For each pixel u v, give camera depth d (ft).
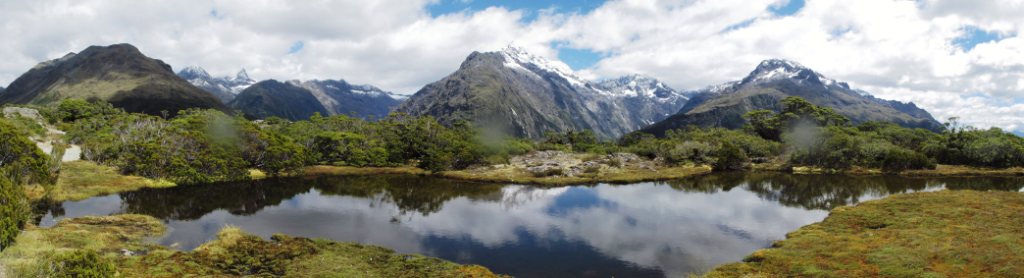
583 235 187.21
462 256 157.48
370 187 320.09
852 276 111.96
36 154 224.74
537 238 182.19
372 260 139.44
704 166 456.86
